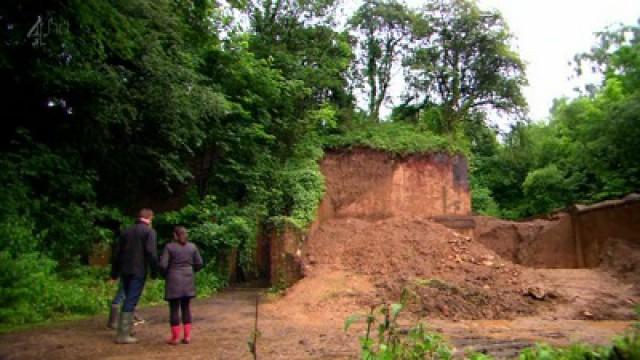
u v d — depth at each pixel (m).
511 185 45.28
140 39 14.42
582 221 19.20
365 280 13.22
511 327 10.17
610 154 28.12
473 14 33.31
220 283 18.06
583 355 4.17
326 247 16.42
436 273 13.37
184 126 17.84
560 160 39.16
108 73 15.06
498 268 13.97
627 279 14.08
